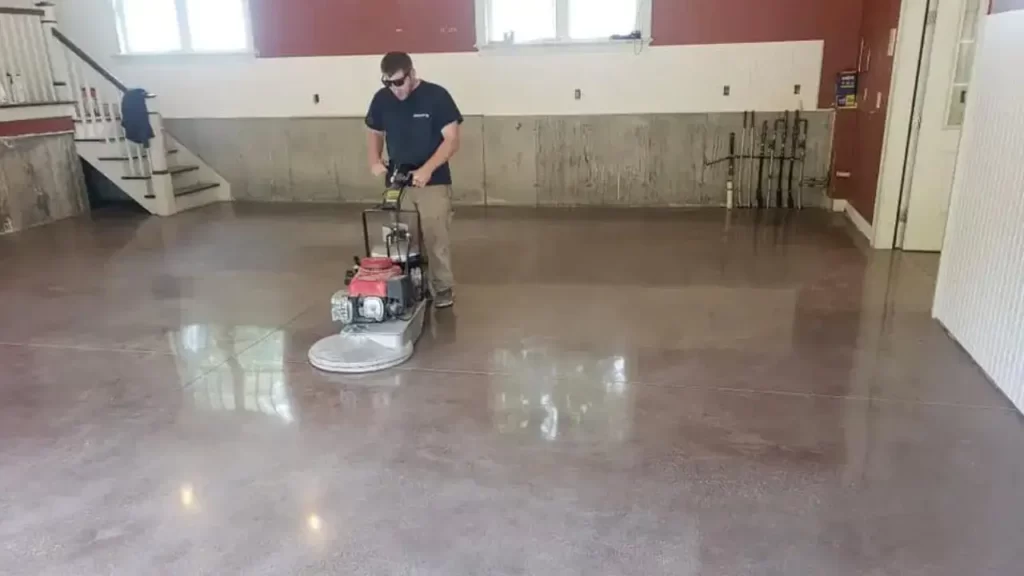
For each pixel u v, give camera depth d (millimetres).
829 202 7074
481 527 2188
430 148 3924
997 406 2918
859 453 2570
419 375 3295
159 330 3941
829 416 2846
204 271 5152
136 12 7883
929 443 2633
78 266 5352
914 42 5012
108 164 7395
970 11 4809
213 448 2674
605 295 4449
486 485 2410
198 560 2059
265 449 2660
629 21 7039
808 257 5273
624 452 2604
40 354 3625
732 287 4566
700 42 6898
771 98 6953
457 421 2854
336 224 6773
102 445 2711
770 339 3668
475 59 7273
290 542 2129
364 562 2039
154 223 6957
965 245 3498
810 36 6715
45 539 2164
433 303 4262
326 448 2662
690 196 7383
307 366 3420
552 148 7438
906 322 3895
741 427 2771
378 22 7348
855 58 6680
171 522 2234
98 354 3611
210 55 7723
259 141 7973
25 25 6801
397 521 2223
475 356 3508
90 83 7812
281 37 7578
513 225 6617
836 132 6805
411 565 2023
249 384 3229
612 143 7328
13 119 6637
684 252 5480
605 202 7543
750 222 6531
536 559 2041
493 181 7645
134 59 7879
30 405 3057
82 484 2453
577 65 7148
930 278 4695
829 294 4391
